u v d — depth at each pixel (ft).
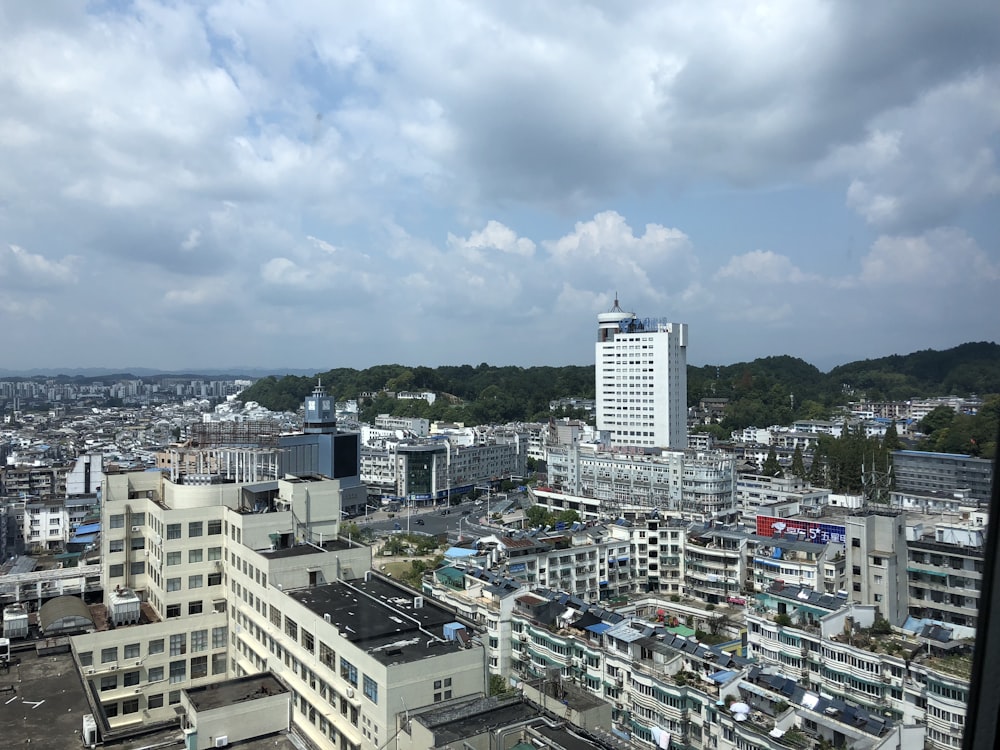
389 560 612.70
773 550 466.70
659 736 270.46
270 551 289.12
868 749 219.20
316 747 201.77
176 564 302.45
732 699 260.42
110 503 330.95
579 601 361.30
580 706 201.67
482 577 398.01
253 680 212.23
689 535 518.78
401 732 190.39
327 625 226.99
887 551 372.79
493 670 347.56
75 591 337.52
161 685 288.30
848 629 309.83
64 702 213.05
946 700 252.83
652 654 289.74
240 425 494.18
